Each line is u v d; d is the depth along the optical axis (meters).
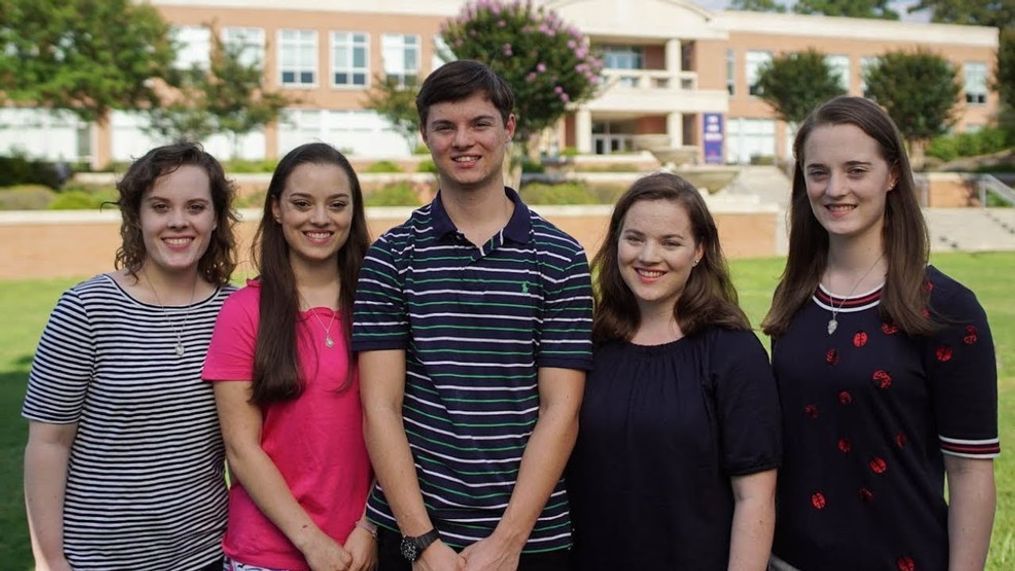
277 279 2.64
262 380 2.54
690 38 38.03
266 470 2.56
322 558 2.50
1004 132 36.53
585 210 19.00
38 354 2.50
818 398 2.39
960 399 2.23
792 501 2.48
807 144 2.45
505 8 21.03
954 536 2.26
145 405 2.54
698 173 21.62
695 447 2.47
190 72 26.12
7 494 4.77
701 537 2.47
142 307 2.61
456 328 2.52
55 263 16.80
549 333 2.55
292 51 34.56
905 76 33.47
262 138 34.50
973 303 2.26
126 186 2.63
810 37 41.81
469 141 2.47
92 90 22.58
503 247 2.54
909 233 2.35
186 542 2.63
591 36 37.06
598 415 2.56
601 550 2.55
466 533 2.48
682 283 2.61
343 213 2.69
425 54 35.84
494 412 2.50
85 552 2.53
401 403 2.58
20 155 23.31
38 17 21.44
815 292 2.54
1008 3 55.25
